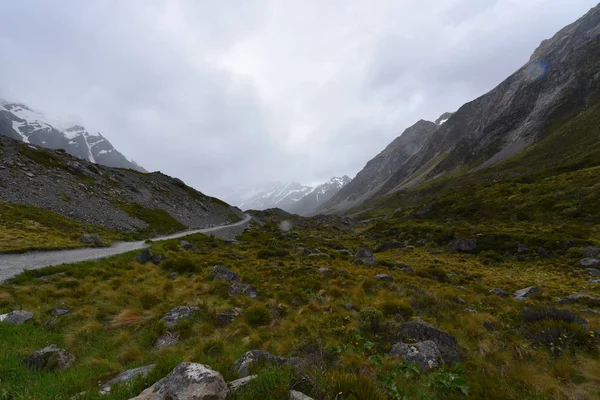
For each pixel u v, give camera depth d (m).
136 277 16.02
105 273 16.25
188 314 10.32
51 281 14.36
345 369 6.28
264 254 28.59
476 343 8.81
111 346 8.22
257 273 19.27
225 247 35.44
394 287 16.33
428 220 80.94
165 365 6.00
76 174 56.31
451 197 94.38
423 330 8.60
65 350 7.42
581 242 38.75
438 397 5.63
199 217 76.88
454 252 47.44
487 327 10.45
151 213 57.19
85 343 8.30
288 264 23.94
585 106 162.50
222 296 13.16
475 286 21.45
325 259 30.38
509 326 10.55
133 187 66.06
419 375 6.37
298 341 8.37
